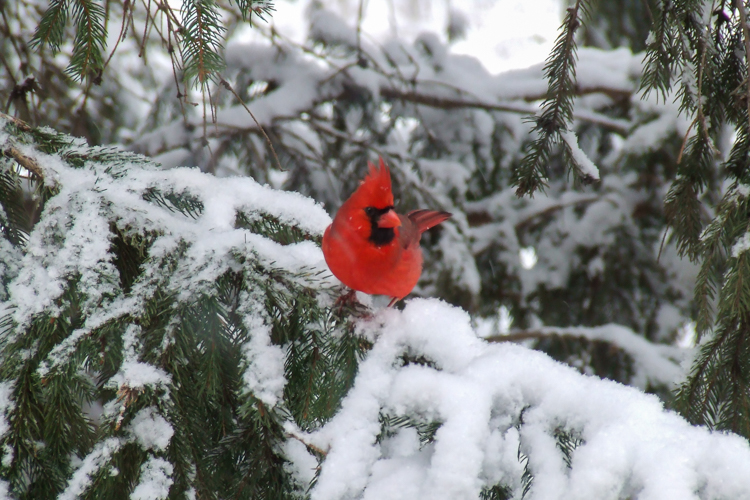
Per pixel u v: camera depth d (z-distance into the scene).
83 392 3.65
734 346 4.49
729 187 4.41
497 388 3.45
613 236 9.89
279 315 3.95
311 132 10.16
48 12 4.58
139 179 4.39
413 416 3.49
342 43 10.17
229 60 9.66
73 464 3.65
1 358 3.55
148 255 4.01
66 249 3.66
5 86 8.15
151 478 3.26
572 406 3.38
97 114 9.73
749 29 4.19
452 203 9.76
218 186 4.79
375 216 4.18
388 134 10.20
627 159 9.48
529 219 10.47
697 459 2.96
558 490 3.13
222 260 3.94
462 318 4.08
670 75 4.81
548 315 10.23
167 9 4.80
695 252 4.57
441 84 10.23
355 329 4.14
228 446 3.70
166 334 3.59
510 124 10.34
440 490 3.13
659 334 9.66
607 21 10.62
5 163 4.24
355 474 3.37
